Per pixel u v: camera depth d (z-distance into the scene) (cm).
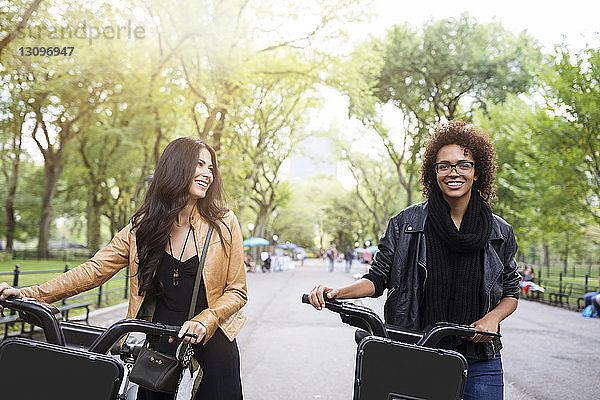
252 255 5159
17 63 1642
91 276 287
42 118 3388
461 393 230
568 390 744
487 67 3103
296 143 4875
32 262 3516
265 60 2436
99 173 4188
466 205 298
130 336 323
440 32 3200
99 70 2250
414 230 296
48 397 227
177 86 2234
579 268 4819
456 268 290
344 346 1045
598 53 1827
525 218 2316
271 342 1080
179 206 287
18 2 1290
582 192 2025
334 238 10831
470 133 296
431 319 291
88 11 1670
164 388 253
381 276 303
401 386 231
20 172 5238
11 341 233
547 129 1986
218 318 275
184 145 293
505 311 289
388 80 3259
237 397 290
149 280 285
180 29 2000
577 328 1482
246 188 3816
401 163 4084
